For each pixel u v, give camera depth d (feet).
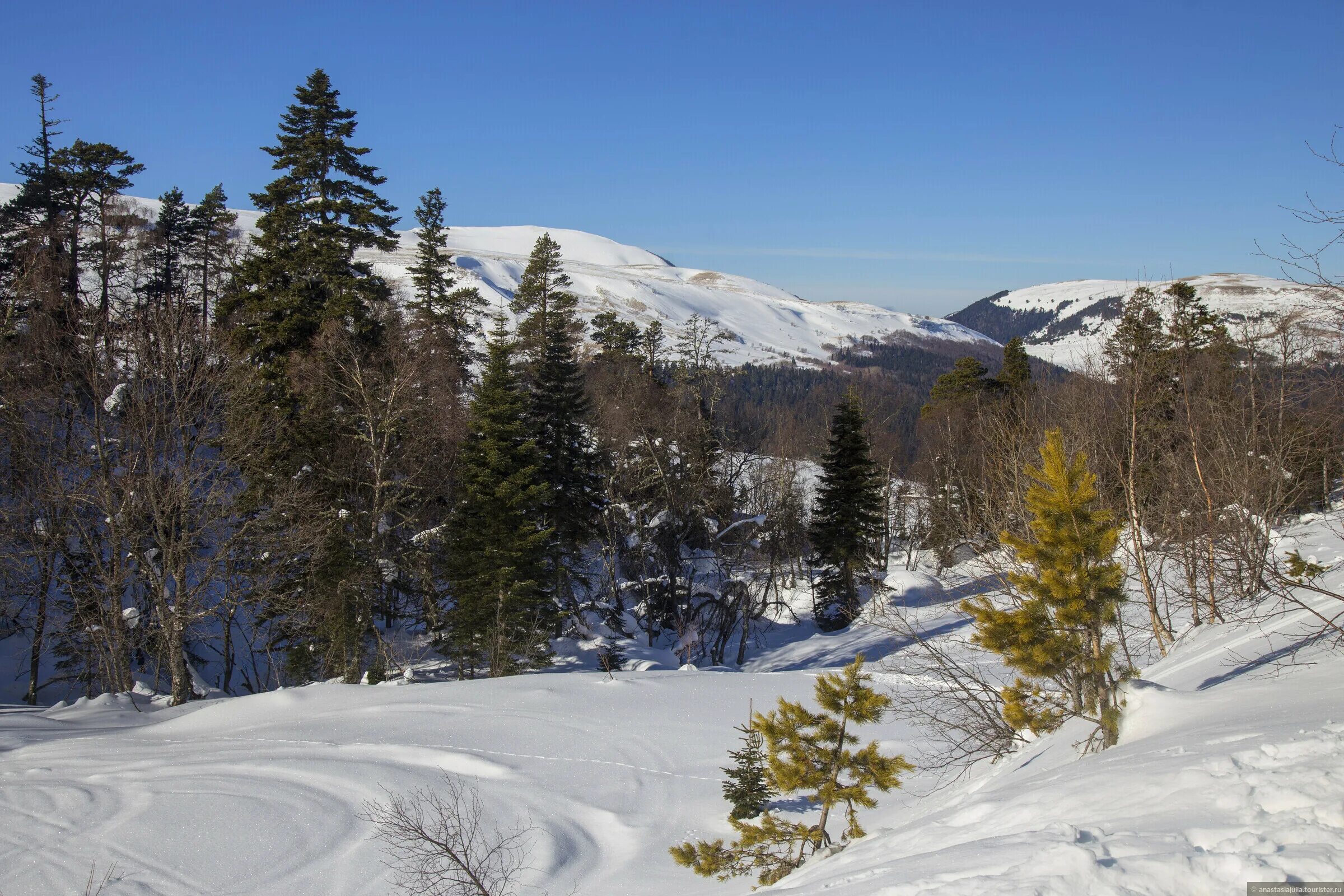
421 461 102.22
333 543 88.58
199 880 40.93
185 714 69.87
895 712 64.69
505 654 92.12
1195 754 25.59
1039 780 30.35
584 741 61.36
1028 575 37.50
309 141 100.68
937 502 137.69
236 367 86.69
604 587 127.03
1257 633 48.44
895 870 22.63
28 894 39.01
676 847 41.65
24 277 91.09
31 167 138.41
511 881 42.91
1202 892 16.39
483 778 54.44
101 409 81.82
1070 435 71.56
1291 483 59.82
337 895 40.55
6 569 82.79
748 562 151.02
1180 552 63.52
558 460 109.29
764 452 178.70
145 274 160.25
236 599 84.53
